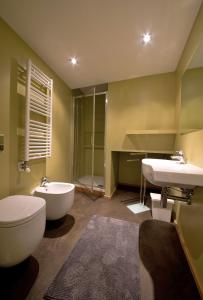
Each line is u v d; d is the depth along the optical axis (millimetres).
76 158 3189
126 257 1278
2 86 1375
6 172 1448
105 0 1152
